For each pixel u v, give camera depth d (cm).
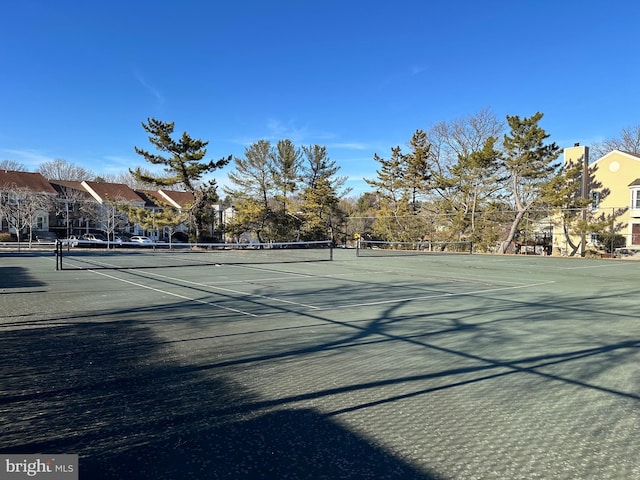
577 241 3209
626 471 262
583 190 3416
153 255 2816
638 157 3250
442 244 3491
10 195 4469
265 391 393
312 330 648
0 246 3819
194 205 3816
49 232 5162
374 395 386
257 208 3850
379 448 289
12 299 928
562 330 658
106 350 529
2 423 325
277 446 290
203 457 275
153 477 253
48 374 437
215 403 364
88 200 5169
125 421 329
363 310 824
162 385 407
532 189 3186
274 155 4088
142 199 5975
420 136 3881
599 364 484
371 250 3538
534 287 1225
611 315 788
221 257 2630
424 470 262
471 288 1189
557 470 263
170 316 752
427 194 3788
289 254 3009
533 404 367
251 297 987
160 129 3419
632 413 350
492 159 3284
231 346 552
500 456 279
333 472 258
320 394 387
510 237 3219
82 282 1255
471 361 492
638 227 3191
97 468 263
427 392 394
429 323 705
